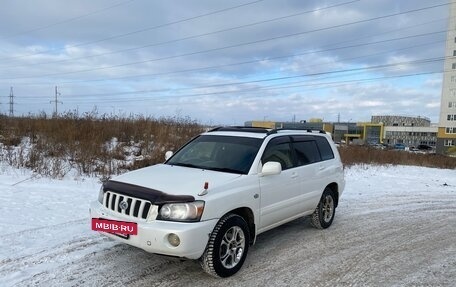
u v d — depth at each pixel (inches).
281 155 246.8
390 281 196.9
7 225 249.3
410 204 419.2
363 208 384.2
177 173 211.6
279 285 187.8
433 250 250.7
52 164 448.1
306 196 261.3
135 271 195.0
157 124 673.0
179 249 172.6
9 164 451.2
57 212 289.9
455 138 3627.0
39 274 184.4
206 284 184.9
